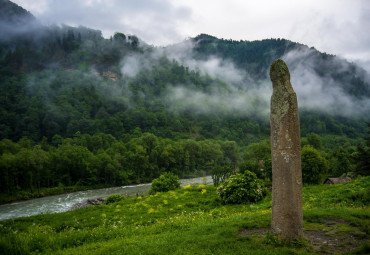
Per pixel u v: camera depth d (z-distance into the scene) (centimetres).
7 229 1275
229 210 1764
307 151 4022
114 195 2752
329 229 977
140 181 8281
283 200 847
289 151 854
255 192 2009
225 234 956
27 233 1228
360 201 1563
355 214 1148
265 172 5312
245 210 1720
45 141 10131
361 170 3647
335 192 1909
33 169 5906
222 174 3884
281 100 890
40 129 12006
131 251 838
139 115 16138
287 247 789
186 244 880
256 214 1348
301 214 848
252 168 4853
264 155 7712
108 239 1158
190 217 1474
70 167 6931
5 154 5744
